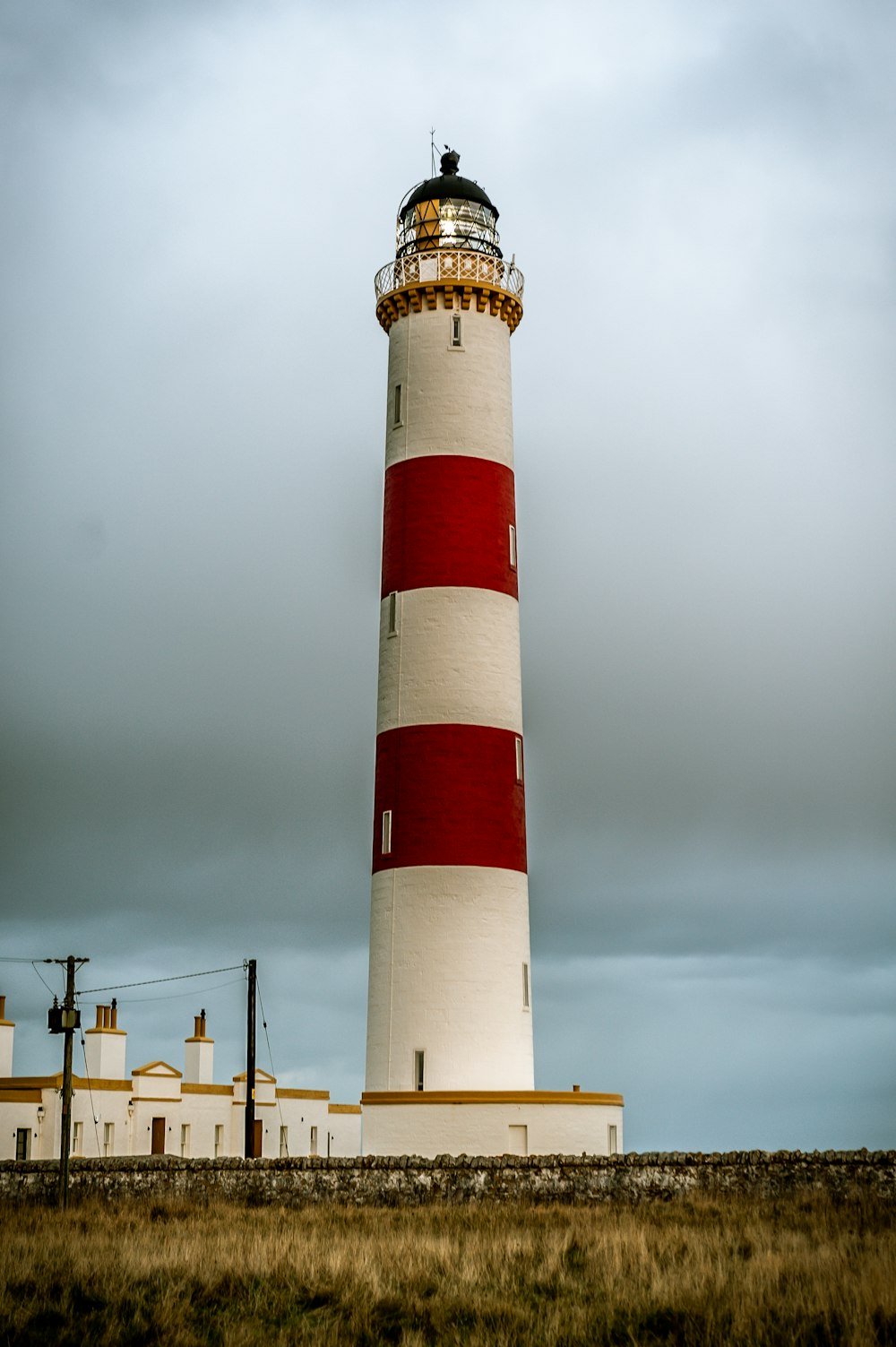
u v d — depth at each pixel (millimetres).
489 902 39875
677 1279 20219
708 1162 31922
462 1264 22359
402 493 42938
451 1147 37906
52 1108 48938
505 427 43969
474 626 41531
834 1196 30469
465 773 40500
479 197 46594
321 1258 22859
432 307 43719
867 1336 16766
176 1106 53875
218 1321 19578
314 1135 59719
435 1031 39062
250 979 47969
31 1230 28312
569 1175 32594
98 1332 19062
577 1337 17953
